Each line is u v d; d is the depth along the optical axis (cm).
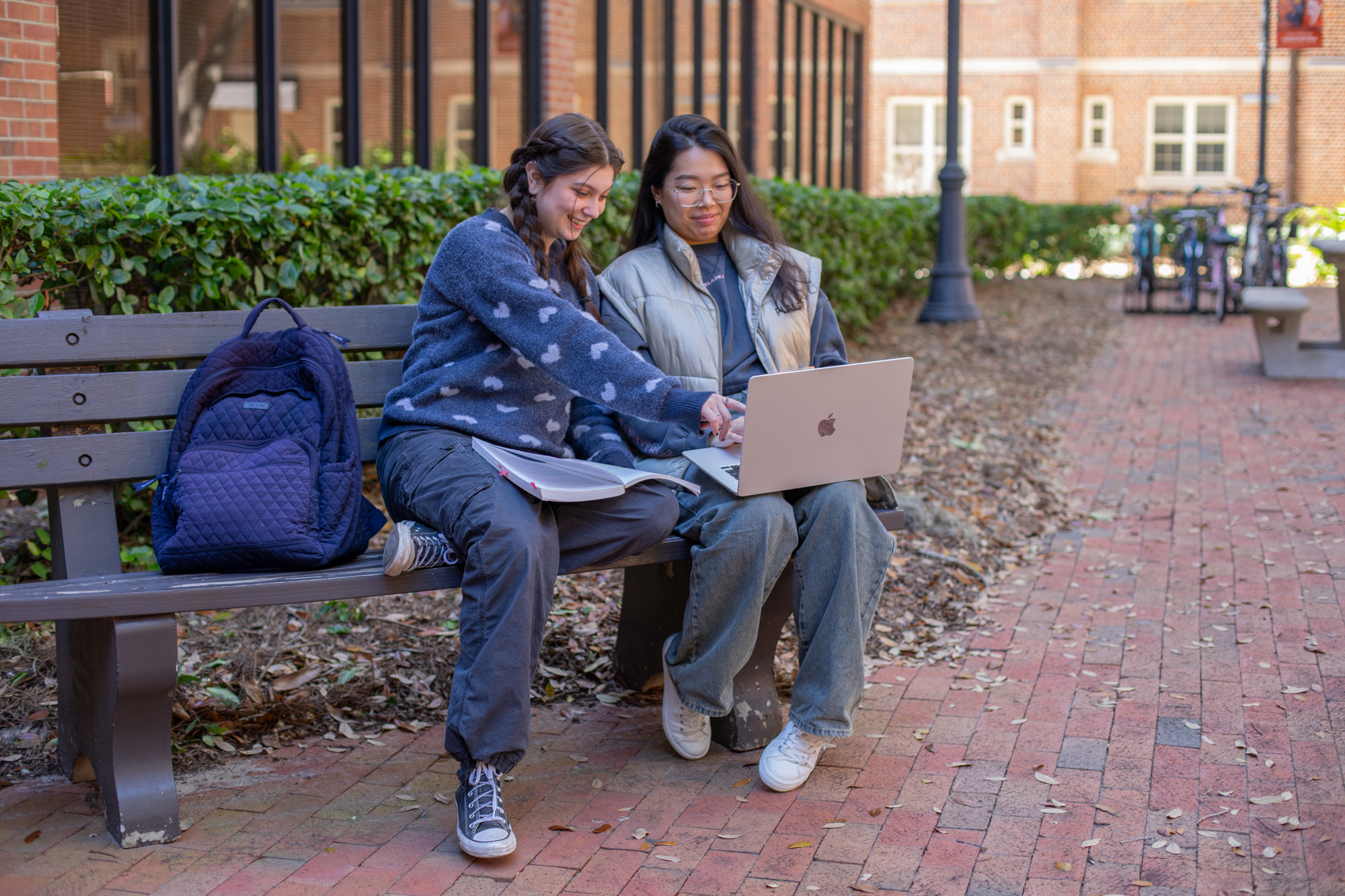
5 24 520
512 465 262
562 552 271
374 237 463
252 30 641
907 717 319
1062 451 653
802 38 1386
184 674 327
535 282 271
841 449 280
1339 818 260
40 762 289
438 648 357
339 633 361
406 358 294
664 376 268
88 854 247
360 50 702
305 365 274
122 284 394
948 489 540
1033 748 298
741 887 238
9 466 265
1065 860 246
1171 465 615
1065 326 1160
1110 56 2478
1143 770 284
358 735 308
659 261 313
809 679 278
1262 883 236
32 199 369
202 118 618
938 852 249
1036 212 1766
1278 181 2406
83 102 560
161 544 255
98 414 278
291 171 591
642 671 334
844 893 235
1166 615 396
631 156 1023
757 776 287
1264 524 500
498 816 247
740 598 276
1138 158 2484
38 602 225
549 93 870
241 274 418
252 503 250
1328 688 332
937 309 1100
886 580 421
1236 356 975
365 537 268
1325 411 735
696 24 1134
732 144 313
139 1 583
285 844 254
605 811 269
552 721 320
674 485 292
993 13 2495
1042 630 385
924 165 2577
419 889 236
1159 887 235
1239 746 296
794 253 323
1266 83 1495
